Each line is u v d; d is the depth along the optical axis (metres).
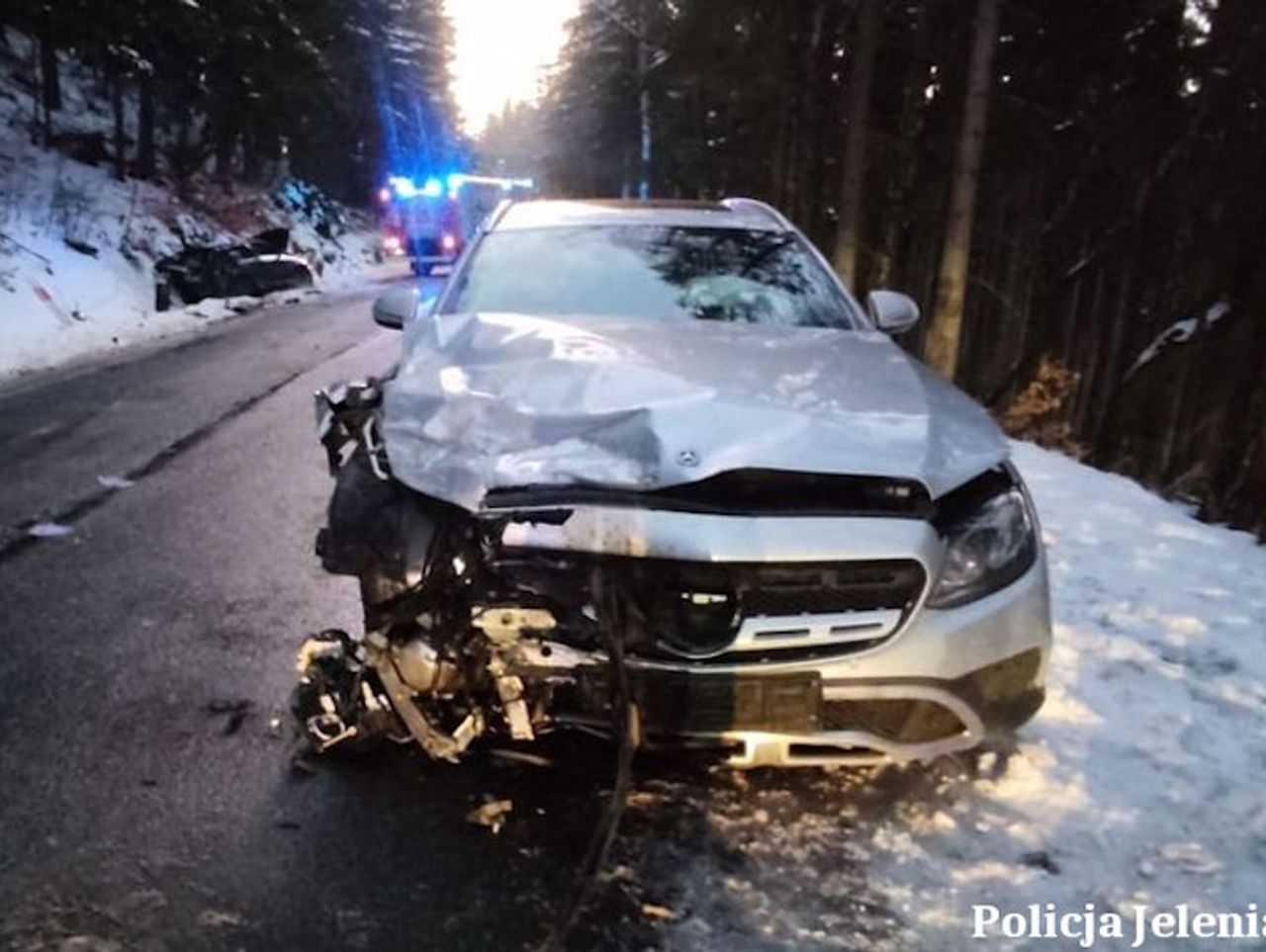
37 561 5.57
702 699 3.00
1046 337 17.97
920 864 3.09
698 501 3.05
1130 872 3.07
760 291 4.88
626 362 3.77
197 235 28.28
